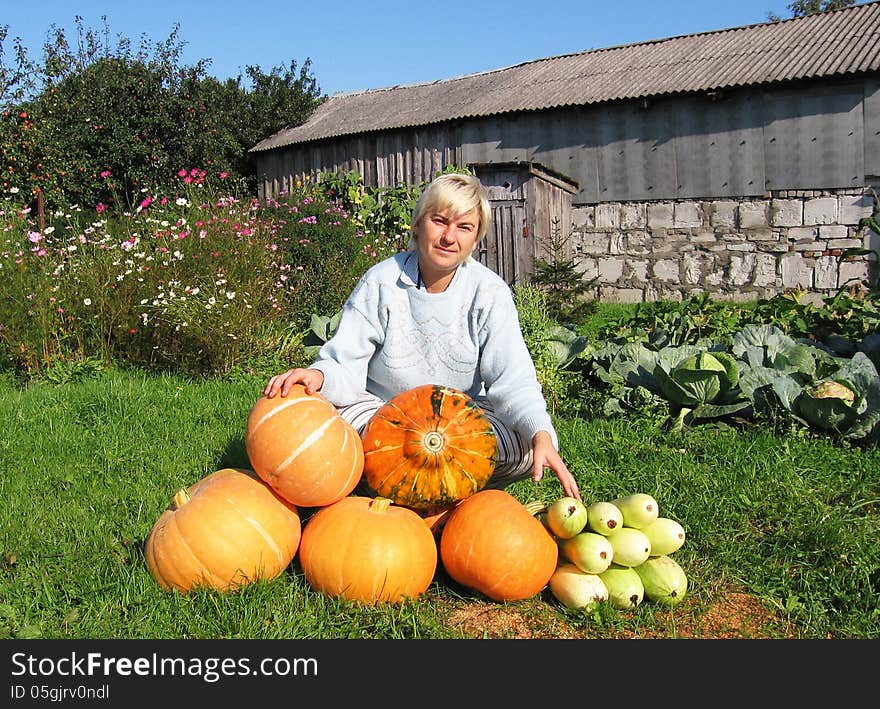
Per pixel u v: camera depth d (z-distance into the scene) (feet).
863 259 43.37
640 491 13.92
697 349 20.36
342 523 10.21
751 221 46.52
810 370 18.94
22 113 48.24
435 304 11.71
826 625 10.13
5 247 24.41
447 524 10.69
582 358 22.06
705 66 49.85
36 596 10.18
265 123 77.20
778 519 12.85
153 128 68.39
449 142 57.57
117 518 12.46
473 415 10.96
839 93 43.14
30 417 18.35
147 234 27.63
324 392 11.59
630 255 50.67
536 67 62.59
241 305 24.80
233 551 9.98
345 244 32.48
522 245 47.34
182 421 17.97
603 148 50.88
